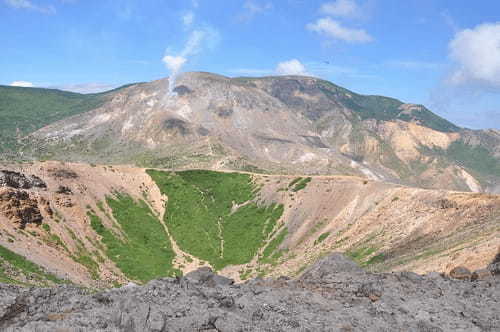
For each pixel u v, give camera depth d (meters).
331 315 19.67
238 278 87.81
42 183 94.88
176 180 124.50
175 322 16.69
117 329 15.96
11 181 87.06
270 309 19.89
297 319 18.81
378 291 23.48
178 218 111.88
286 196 110.81
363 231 87.56
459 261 47.56
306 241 94.38
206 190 122.00
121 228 99.38
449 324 19.30
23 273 59.62
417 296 23.02
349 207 97.94
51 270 66.06
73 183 103.38
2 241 67.44
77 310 18.73
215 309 18.53
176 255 98.00
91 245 87.56
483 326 19.27
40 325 16.02
